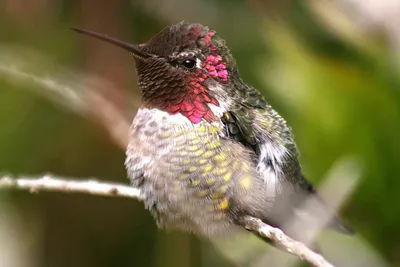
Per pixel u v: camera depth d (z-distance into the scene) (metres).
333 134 1.03
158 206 1.01
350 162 1.03
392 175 1.03
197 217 1.00
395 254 1.03
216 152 1.00
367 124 1.03
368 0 1.05
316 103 1.04
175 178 1.00
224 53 1.02
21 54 1.07
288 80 1.04
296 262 1.02
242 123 1.01
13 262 1.07
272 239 1.00
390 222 1.03
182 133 1.00
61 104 1.07
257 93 1.02
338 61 1.04
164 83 1.01
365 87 1.04
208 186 1.00
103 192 1.01
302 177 1.02
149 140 1.01
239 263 1.02
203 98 1.01
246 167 1.00
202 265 1.07
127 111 1.07
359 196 1.03
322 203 1.01
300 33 1.07
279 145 1.01
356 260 1.03
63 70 1.07
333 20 1.05
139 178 1.01
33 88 1.06
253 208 1.00
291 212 1.01
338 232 1.02
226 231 1.00
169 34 1.01
